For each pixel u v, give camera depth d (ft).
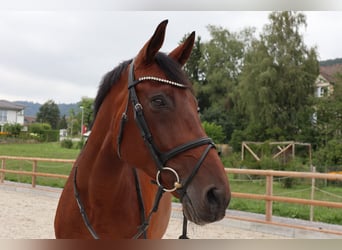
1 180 40.98
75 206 7.54
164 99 5.90
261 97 82.58
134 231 7.32
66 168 56.59
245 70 90.84
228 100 106.83
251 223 22.12
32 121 243.19
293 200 21.02
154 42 6.16
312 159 64.39
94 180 6.94
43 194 35.22
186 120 5.85
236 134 84.79
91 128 7.61
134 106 6.09
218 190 5.33
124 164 6.98
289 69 82.94
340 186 47.80
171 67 6.13
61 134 178.40
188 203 5.54
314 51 84.53
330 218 25.18
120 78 7.09
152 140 5.92
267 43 87.30
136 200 7.51
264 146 68.39
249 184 47.65
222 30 116.16
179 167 5.69
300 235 20.22
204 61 114.73
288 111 83.46
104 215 7.04
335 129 72.18
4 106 185.47
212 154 5.69
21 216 24.43
